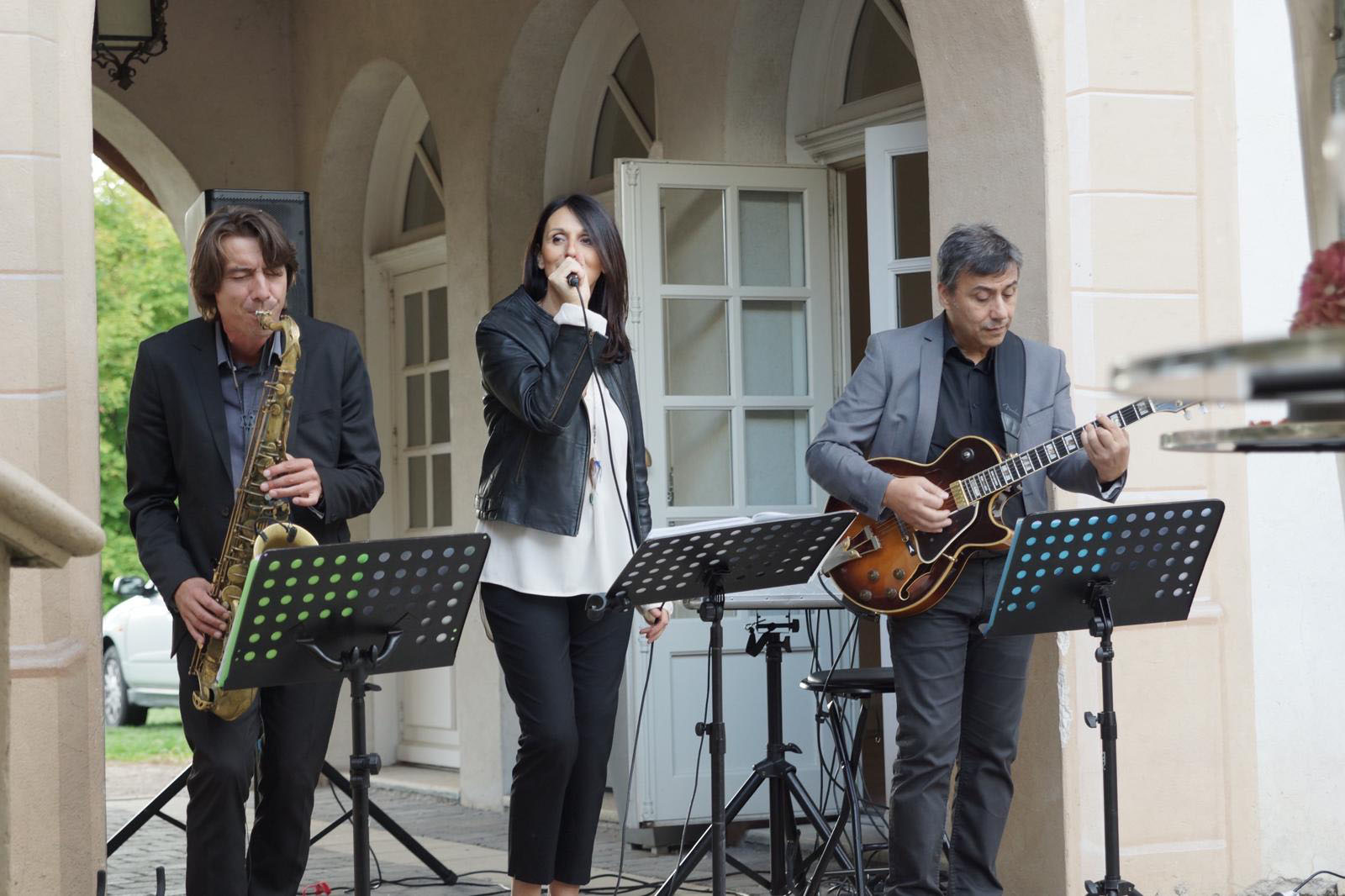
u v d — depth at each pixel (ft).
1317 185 15.08
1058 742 13.85
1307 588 15.08
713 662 11.25
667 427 18.61
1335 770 15.11
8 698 6.13
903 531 11.78
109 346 61.57
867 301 21.50
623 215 18.39
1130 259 14.43
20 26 11.42
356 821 9.46
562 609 11.53
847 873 14.26
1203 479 14.66
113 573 61.31
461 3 23.17
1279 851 14.87
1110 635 11.22
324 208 27.09
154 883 17.71
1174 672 14.42
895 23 18.49
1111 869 11.33
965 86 14.65
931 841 11.82
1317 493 15.14
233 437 10.80
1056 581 10.94
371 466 11.16
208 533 10.63
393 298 27.35
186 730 10.50
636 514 12.03
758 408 18.95
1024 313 14.25
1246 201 14.94
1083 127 14.32
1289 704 14.97
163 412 10.72
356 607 9.16
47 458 11.41
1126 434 11.53
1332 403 6.36
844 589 11.96
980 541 11.73
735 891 15.81
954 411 12.21
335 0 26.71
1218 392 4.48
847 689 13.28
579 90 22.80
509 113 22.45
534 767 11.33
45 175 11.51
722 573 11.05
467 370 23.17
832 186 19.22
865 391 12.24
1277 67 15.08
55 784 11.19
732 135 19.27
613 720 11.76
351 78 26.14
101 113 27.84
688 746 18.21
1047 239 14.07
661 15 20.40
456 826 21.25
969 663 12.19
